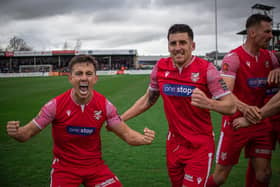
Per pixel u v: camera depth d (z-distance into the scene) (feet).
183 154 8.04
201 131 7.92
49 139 18.29
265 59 9.30
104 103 7.65
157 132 19.57
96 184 7.74
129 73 146.30
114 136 18.69
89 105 7.45
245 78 9.24
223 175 9.80
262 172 9.32
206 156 7.80
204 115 7.87
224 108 7.26
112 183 7.77
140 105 9.35
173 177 8.57
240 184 11.07
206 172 7.77
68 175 7.55
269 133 9.28
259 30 8.77
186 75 7.81
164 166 13.03
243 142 9.38
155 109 30.14
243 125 7.79
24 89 57.52
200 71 7.69
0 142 17.58
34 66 167.84
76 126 7.46
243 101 9.50
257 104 9.61
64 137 7.55
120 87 57.88
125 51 175.42
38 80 93.50
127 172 12.34
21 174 12.19
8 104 34.86
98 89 53.52
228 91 7.54
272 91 9.87
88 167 7.68
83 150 7.65
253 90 9.35
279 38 69.97
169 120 8.30
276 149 15.96
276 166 13.10
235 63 9.09
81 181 7.73
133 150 15.56
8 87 63.67
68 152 7.66
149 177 11.75
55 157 7.91
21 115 26.94
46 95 45.29
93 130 7.55
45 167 13.05
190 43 7.77
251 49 9.18
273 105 7.31
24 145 16.90
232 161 9.67
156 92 9.00
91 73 7.35
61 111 7.36
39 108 31.35
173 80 8.00
